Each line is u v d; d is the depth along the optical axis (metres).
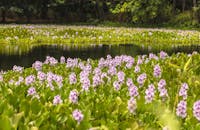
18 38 26.52
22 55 19.34
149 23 45.59
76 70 10.97
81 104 6.75
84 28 35.75
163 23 45.12
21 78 8.91
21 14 48.56
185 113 6.01
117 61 11.55
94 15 50.69
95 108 6.75
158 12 45.19
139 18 45.56
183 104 6.01
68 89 7.93
